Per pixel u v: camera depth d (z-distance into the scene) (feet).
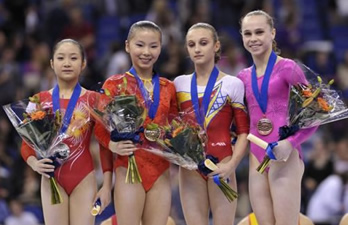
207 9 93.15
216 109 43.55
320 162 72.59
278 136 43.01
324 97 42.65
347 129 81.71
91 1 101.91
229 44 81.10
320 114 42.19
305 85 42.86
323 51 89.10
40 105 43.27
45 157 42.68
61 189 43.32
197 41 43.68
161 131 42.52
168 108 43.45
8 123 79.77
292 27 92.32
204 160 42.47
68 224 43.65
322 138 77.36
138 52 43.14
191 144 42.29
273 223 43.34
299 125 42.24
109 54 85.66
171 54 80.23
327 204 67.46
